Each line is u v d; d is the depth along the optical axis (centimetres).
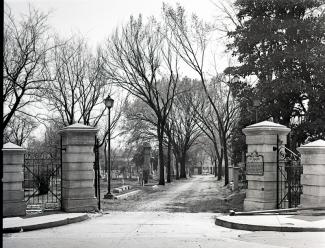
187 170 8981
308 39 2445
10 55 2959
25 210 1392
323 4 2578
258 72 2614
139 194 2933
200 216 1460
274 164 1454
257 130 1461
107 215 1484
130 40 4197
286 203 1459
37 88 3052
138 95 4581
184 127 6631
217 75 4391
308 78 2447
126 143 5681
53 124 4462
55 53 4497
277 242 852
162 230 1061
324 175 1345
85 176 1519
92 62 3903
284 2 2475
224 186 3944
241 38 2641
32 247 816
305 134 2369
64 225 1185
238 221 1111
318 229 1005
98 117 4056
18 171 1388
